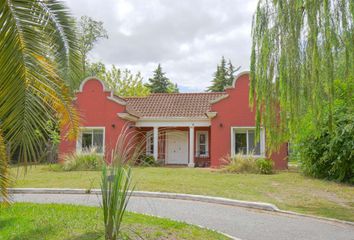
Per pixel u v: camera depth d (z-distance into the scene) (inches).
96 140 863.7
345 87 479.8
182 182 545.3
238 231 289.9
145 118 913.5
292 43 382.6
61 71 201.8
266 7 423.2
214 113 833.5
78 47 205.8
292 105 396.8
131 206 381.4
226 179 594.2
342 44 356.5
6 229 254.1
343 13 353.7
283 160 784.3
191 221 319.6
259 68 430.0
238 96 834.8
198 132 982.4
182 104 981.8
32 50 164.1
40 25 169.6
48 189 472.1
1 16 156.7
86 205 368.2
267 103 441.1
